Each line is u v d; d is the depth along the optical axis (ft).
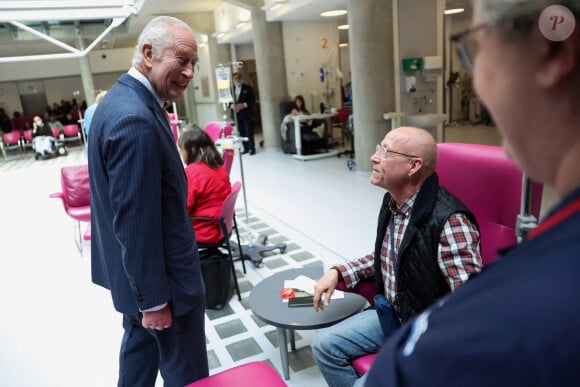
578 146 1.09
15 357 8.25
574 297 0.89
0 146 38.47
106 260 5.03
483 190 5.39
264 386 4.29
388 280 5.43
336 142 32.07
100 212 4.89
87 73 42.19
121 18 11.48
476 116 36.50
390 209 5.40
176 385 5.23
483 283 1.12
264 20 28.60
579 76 1.05
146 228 4.38
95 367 7.86
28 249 13.84
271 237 13.35
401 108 21.35
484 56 1.20
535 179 1.24
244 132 28.09
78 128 43.80
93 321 9.40
